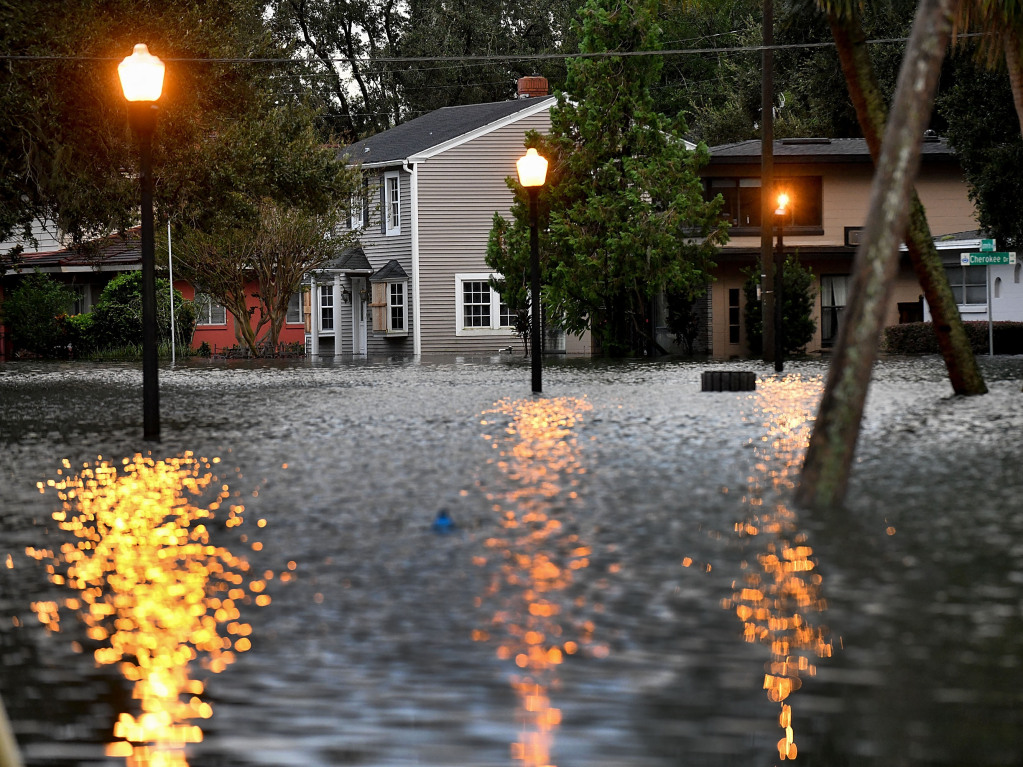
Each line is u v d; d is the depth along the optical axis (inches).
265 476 729.0
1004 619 359.9
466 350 3179.1
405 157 3186.5
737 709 280.2
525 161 1460.4
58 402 1443.2
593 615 370.9
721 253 2812.5
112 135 1633.9
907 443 845.2
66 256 3476.9
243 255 2965.1
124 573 454.0
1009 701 283.9
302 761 252.1
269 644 345.1
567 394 1433.3
